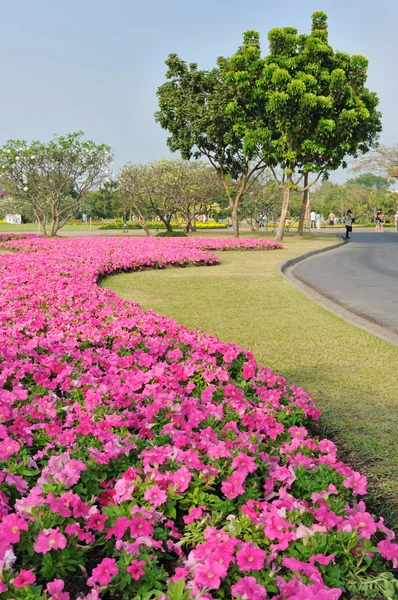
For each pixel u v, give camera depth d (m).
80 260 13.61
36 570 2.26
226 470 2.85
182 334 5.66
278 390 4.27
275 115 24.41
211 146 29.42
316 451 3.26
